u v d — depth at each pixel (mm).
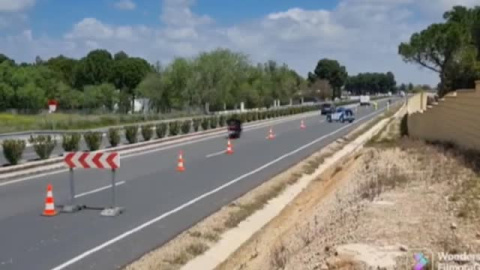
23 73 82750
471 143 22891
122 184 21391
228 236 14281
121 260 11492
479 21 66312
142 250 12258
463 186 14789
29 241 12750
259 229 15297
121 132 47250
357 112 97188
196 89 89188
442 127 30188
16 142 26016
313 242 11125
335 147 38438
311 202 19141
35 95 79750
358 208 13203
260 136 47938
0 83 78625
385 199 14016
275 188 21328
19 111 77188
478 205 12336
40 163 26141
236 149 36219
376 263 8398
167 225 14664
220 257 12484
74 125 55188
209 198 18641
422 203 13117
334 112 72000
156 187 20719
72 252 11945
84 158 16188
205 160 29844
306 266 9352
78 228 14062
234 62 99375
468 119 23453
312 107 111875
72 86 122312
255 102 106938
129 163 28422
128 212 16109
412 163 21438
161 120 66312
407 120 51250
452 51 72875
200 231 14180
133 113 77938
